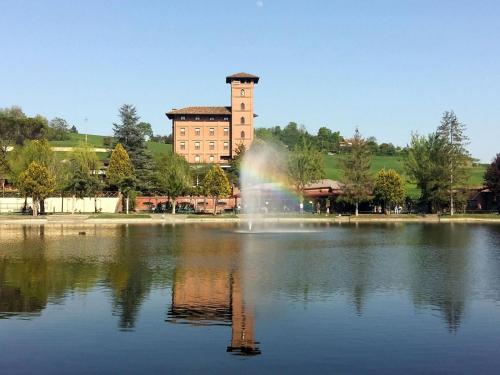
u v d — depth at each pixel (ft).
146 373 46.73
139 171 382.83
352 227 234.99
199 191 342.03
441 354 51.47
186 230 210.79
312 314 66.03
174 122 564.71
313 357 50.62
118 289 81.30
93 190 340.39
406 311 67.56
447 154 327.26
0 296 76.13
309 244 151.12
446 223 269.44
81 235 182.80
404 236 181.57
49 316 65.05
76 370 47.47
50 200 341.41
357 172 314.55
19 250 133.08
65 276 93.20
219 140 564.30
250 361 49.52
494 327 60.44
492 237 176.86
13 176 340.80
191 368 47.80
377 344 54.39
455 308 69.21
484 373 46.85
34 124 529.45
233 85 552.82
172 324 61.67
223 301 73.05
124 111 425.69
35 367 48.19
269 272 97.50
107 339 55.98
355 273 96.94
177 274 95.35
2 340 55.62
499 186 337.52
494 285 84.99
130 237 173.58
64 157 385.09
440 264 109.81
